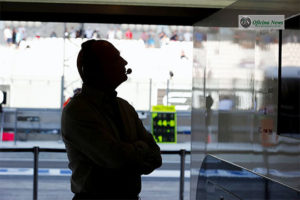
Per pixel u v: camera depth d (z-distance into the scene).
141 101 12.24
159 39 11.96
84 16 3.77
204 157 3.73
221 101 3.50
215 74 3.60
